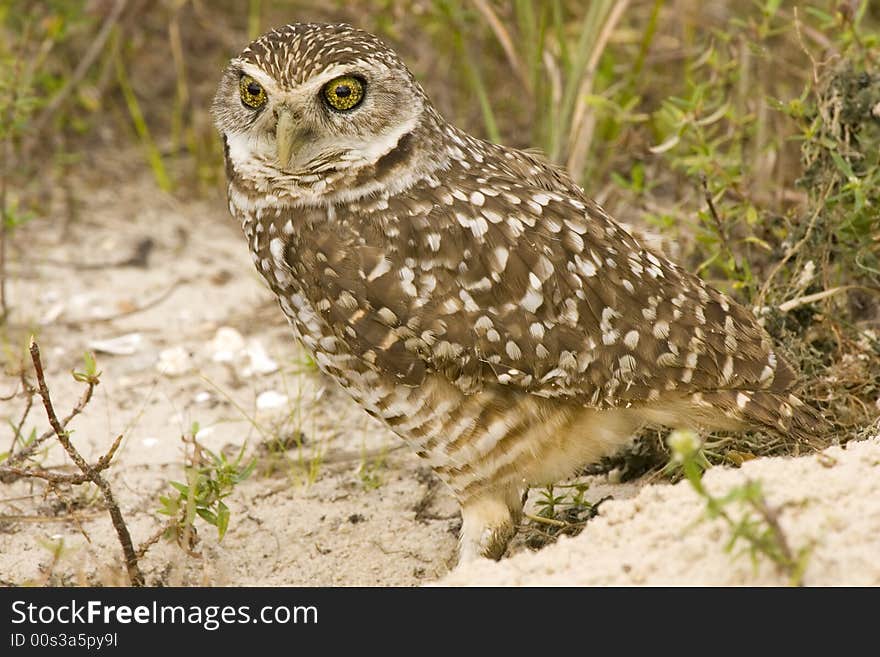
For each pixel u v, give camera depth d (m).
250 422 12.73
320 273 9.56
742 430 10.07
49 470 10.96
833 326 11.68
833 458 9.04
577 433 9.77
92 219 16.62
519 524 10.34
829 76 12.14
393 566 10.64
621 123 14.68
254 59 9.74
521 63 15.45
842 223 11.54
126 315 14.70
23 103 14.27
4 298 14.20
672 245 10.62
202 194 17.31
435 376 9.59
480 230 9.51
